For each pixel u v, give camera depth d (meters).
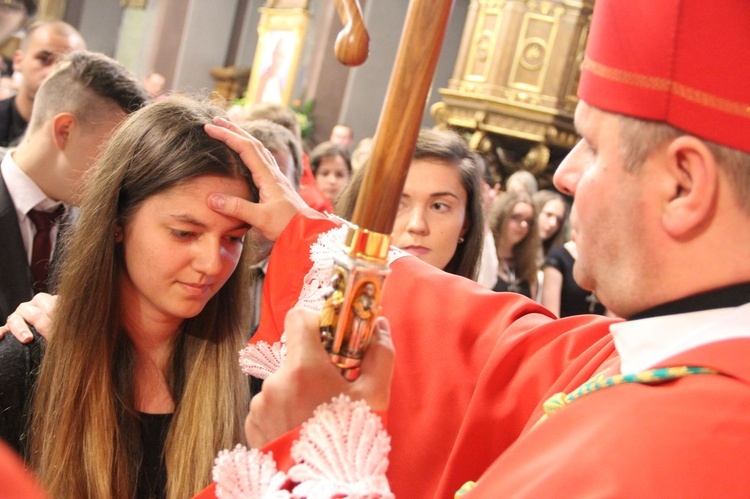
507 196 4.11
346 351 0.89
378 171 0.84
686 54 0.81
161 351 1.48
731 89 0.79
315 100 10.20
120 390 1.42
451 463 1.18
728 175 0.80
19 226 2.05
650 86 0.82
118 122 2.08
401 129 0.83
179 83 12.57
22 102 3.44
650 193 0.84
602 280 0.89
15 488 0.38
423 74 0.82
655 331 0.84
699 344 0.79
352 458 0.89
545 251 4.99
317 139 10.09
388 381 0.94
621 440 0.73
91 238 1.38
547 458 0.79
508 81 8.84
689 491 0.68
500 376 1.22
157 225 1.33
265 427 0.94
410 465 1.24
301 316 0.92
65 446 1.34
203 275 1.34
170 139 1.34
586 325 1.21
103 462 1.35
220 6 12.80
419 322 1.34
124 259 1.42
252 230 1.54
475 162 2.22
